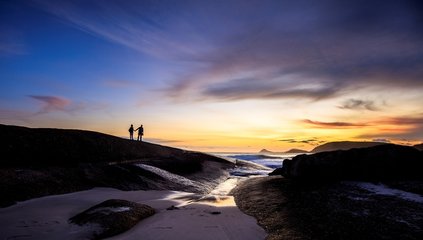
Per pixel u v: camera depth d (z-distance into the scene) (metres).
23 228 9.23
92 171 18.66
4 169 14.96
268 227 10.18
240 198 15.70
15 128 19.45
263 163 56.72
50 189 14.81
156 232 9.30
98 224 9.41
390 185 14.02
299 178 17.67
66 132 22.77
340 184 15.43
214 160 37.81
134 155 26.12
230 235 9.25
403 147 16.17
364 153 16.50
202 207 13.12
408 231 8.61
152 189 18.20
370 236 8.55
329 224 9.79
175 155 32.16
